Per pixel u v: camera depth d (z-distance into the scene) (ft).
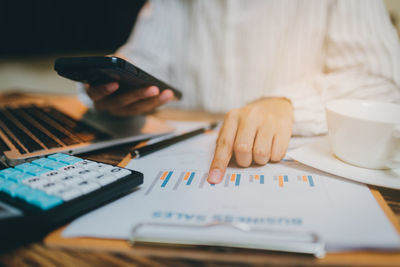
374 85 1.54
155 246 0.63
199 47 2.73
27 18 5.59
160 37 2.73
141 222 0.69
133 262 0.60
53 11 5.52
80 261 0.60
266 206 0.75
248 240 0.60
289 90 1.50
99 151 1.26
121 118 1.64
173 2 2.72
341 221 0.67
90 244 0.64
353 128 0.89
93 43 5.52
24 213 0.66
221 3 2.58
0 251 0.63
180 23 2.76
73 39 5.62
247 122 1.09
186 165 1.08
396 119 0.99
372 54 1.67
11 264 0.59
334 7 2.02
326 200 0.78
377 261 0.57
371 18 1.78
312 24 2.26
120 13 5.15
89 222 0.70
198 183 0.91
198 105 2.87
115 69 0.98
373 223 0.66
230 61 2.65
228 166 1.04
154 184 0.91
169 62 2.85
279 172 0.98
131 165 1.08
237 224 0.65
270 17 2.45
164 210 0.75
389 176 0.88
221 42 2.65
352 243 0.59
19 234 0.63
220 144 1.04
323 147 1.14
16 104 1.96
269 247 0.59
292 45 2.39
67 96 2.63
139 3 4.99
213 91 2.77
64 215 0.69
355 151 0.93
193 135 1.47
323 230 0.64
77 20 5.46
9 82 6.90
